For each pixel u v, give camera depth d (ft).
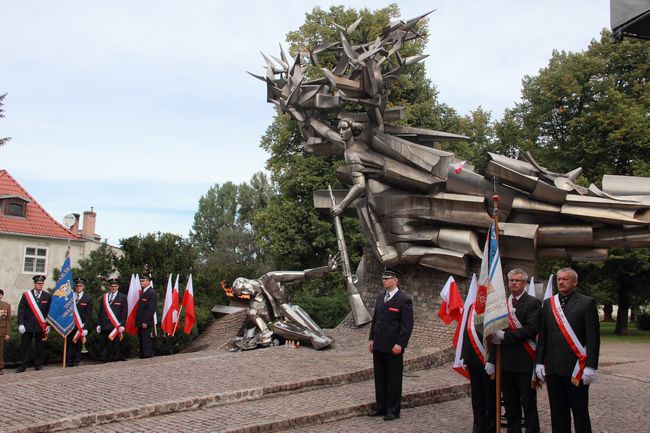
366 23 106.83
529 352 26.73
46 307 53.47
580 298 24.75
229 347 53.88
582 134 102.78
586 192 49.24
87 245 123.75
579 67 106.01
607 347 77.66
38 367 52.80
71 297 51.67
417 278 53.42
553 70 111.65
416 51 105.81
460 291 50.21
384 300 32.53
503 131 119.14
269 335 51.11
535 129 112.57
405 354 44.68
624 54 107.14
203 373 38.60
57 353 58.13
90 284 69.26
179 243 76.95
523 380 26.73
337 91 57.72
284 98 58.65
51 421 26.81
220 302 77.30
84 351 57.52
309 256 108.06
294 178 105.40
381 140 53.21
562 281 25.03
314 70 102.01
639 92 104.94
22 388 34.22
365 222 54.49
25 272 112.88
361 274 57.88
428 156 50.83
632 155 98.89
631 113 96.22
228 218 261.24
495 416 28.14
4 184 115.24
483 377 28.27
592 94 106.42
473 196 49.80
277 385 34.94
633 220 45.37
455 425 30.30
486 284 26.86
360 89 51.67
